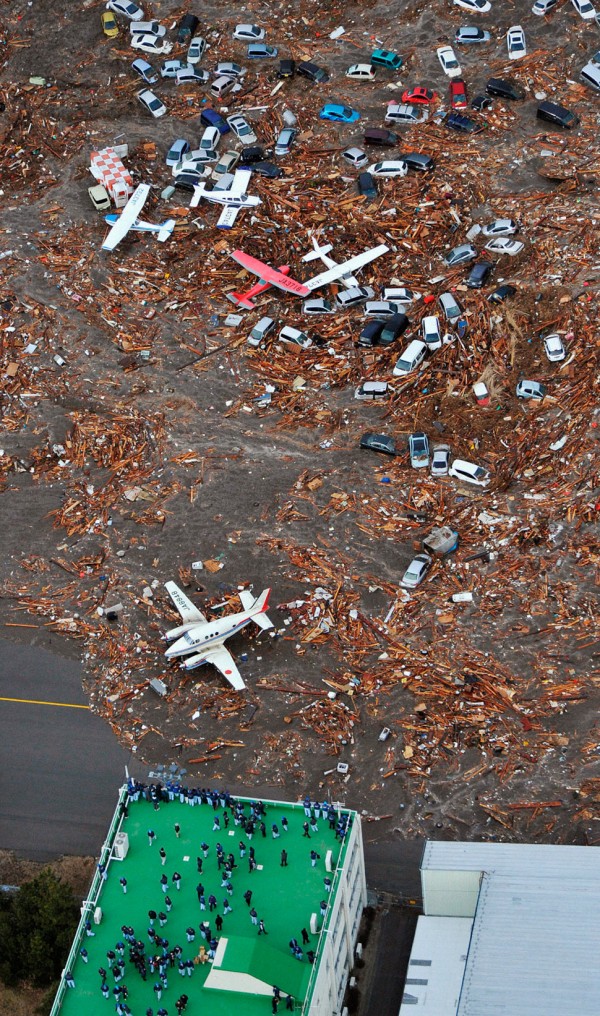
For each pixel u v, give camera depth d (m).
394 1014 87.75
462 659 105.88
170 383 129.75
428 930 87.31
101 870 87.31
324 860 86.38
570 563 110.44
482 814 97.38
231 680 105.25
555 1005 76.31
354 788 100.00
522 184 141.00
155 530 118.62
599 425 118.62
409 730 102.38
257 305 135.25
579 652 105.00
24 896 91.88
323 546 115.06
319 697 105.31
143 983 81.69
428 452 119.69
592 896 81.75
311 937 82.50
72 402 129.50
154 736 104.94
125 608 113.31
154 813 90.88
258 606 108.31
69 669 110.31
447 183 142.38
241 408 127.12
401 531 115.06
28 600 115.44
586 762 99.00
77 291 138.75
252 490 120.25
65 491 123.19
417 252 136.88
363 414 124.56
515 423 120.81
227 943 80.38
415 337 129.25
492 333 127.56
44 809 101.50
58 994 81.38
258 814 89.31
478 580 110.69
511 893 82.50
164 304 137.12
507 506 115.12
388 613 109.62
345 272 134.50
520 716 102.06
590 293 127.88
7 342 135.00
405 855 96.38
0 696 108.81
